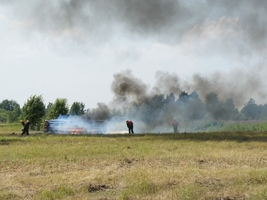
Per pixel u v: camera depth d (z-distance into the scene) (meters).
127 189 10.59
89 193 10.52
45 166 14.84
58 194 10.03
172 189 10.43
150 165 15.08
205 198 9.66
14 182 11.64
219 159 16.47
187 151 19.62
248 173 12.44
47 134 38.25
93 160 16.38
